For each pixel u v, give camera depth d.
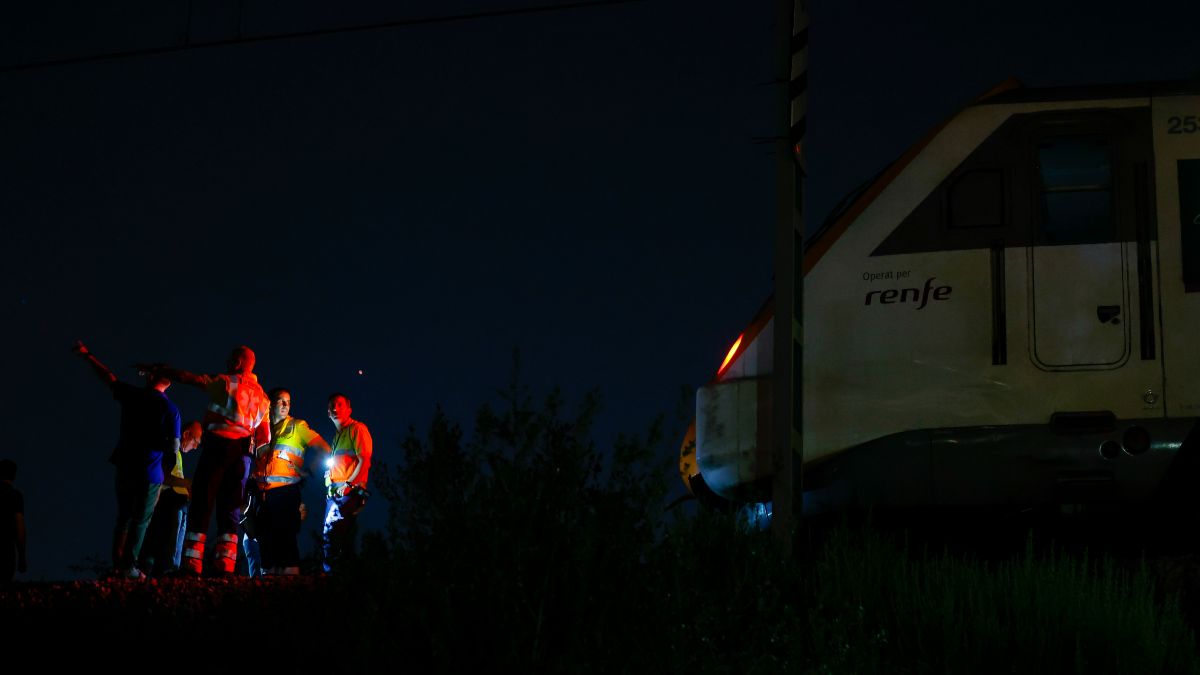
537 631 5.58
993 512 8.95
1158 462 8.41
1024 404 8.64
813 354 9.01
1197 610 7.22
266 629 6.79
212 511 10.22
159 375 10.19
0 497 11.51
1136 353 8.56
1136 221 8.75
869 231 9.10
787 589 6.83
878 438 8.80
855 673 6.07
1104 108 8.94
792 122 8.10
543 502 5.83
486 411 6.04
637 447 6.02
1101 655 6.46
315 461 11.53
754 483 9.02
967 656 6.40
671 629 5.70
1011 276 8.81
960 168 9.05
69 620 6.98
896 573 7.21
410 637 5.74
